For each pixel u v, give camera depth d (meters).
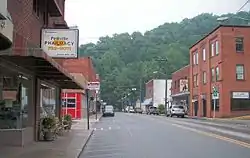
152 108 93.69
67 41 21.30
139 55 123.12
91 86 32.09
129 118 59.84
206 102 64.25
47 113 24.44
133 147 18.73
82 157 15.47
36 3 20.75
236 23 58.84
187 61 103.44
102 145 19.94
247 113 56.50
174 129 31.83
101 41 123.62
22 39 13.55
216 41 59.19
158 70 114.12
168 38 110.12
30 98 19.59
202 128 33.03
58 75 20.58
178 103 86.56
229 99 56.44
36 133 20.25
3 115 17.09
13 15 15.92
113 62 131.50
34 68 17.48
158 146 19.06
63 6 31.56
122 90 135.00
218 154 15.78
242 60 56.91
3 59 14.47
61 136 23.84
